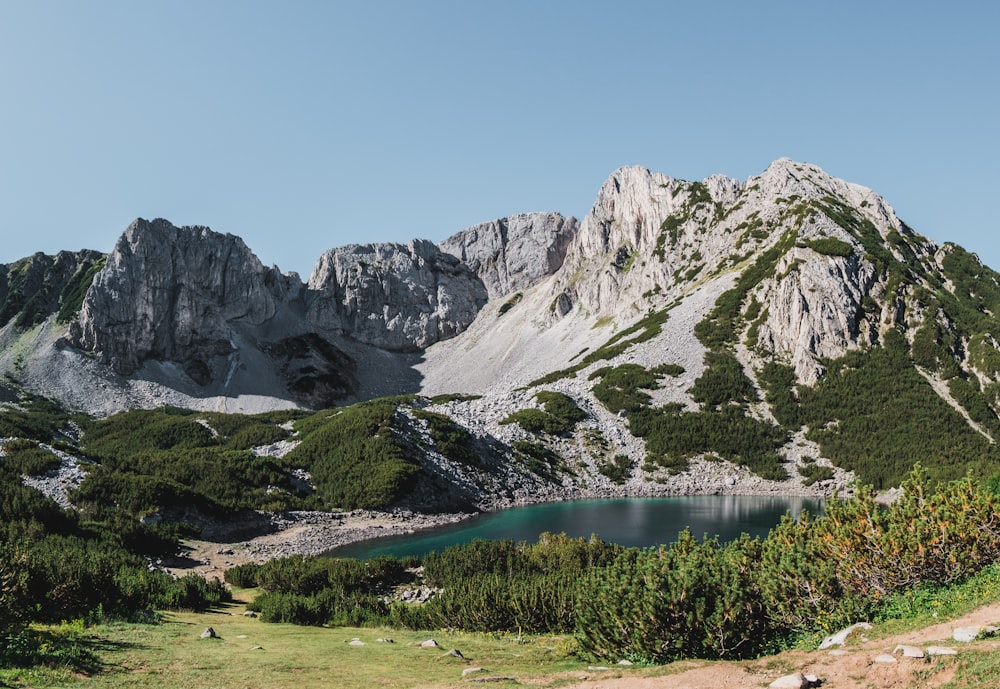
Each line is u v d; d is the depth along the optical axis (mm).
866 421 114438
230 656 22984
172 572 57219
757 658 18734
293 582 45969
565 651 23625
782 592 20547
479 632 32406
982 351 123500
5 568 23625
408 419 114562
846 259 146000
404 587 47938
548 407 131750
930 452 102625
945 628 16625
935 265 158875
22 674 17328
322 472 99500
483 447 114188
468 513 92750
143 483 73500
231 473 90875
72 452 80062
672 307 170000
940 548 20422
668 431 122062
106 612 30312
